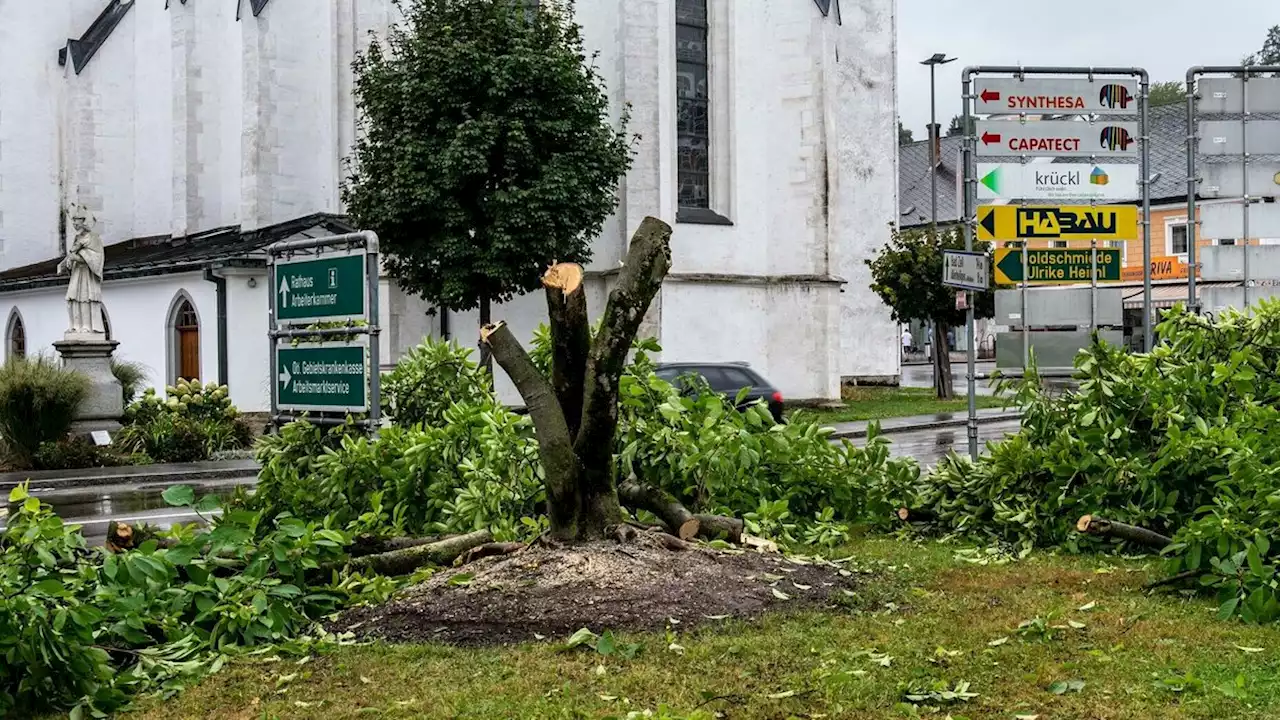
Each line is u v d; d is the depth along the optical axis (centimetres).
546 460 855
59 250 4700
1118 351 1120
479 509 997
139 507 1847
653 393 1108
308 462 1180
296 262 1312
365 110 3053
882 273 3862
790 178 3678
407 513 1102
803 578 872
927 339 9019
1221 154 1945
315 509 1132
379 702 642
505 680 666
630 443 1076
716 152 3616
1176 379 1059
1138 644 729
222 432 2720
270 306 1358
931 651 712
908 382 5219
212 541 788
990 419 3194
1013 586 905
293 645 743
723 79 3606
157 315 3653
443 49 2825
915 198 7075
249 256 3334
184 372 3603
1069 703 614
